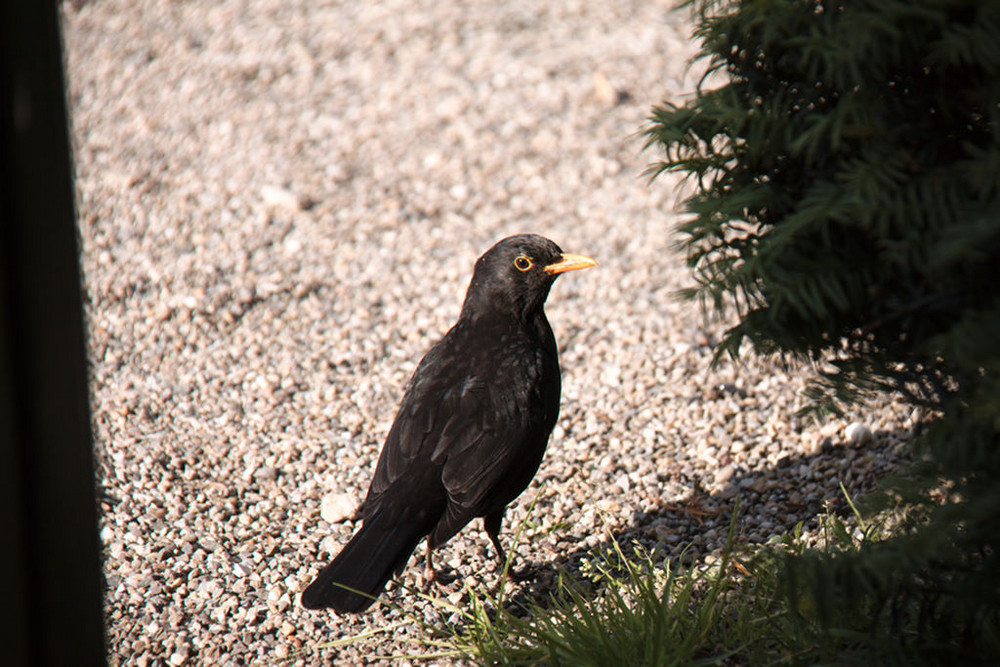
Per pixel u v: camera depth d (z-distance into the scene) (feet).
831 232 18.02
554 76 58.34
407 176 50.26
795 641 21.39
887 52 16.28
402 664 24.06
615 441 32.73
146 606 26.22
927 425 18.35
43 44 13.79
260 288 42.14
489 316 27.89
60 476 14.83
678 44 61.05
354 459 32.63
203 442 33.58
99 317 40.19
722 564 23.29
